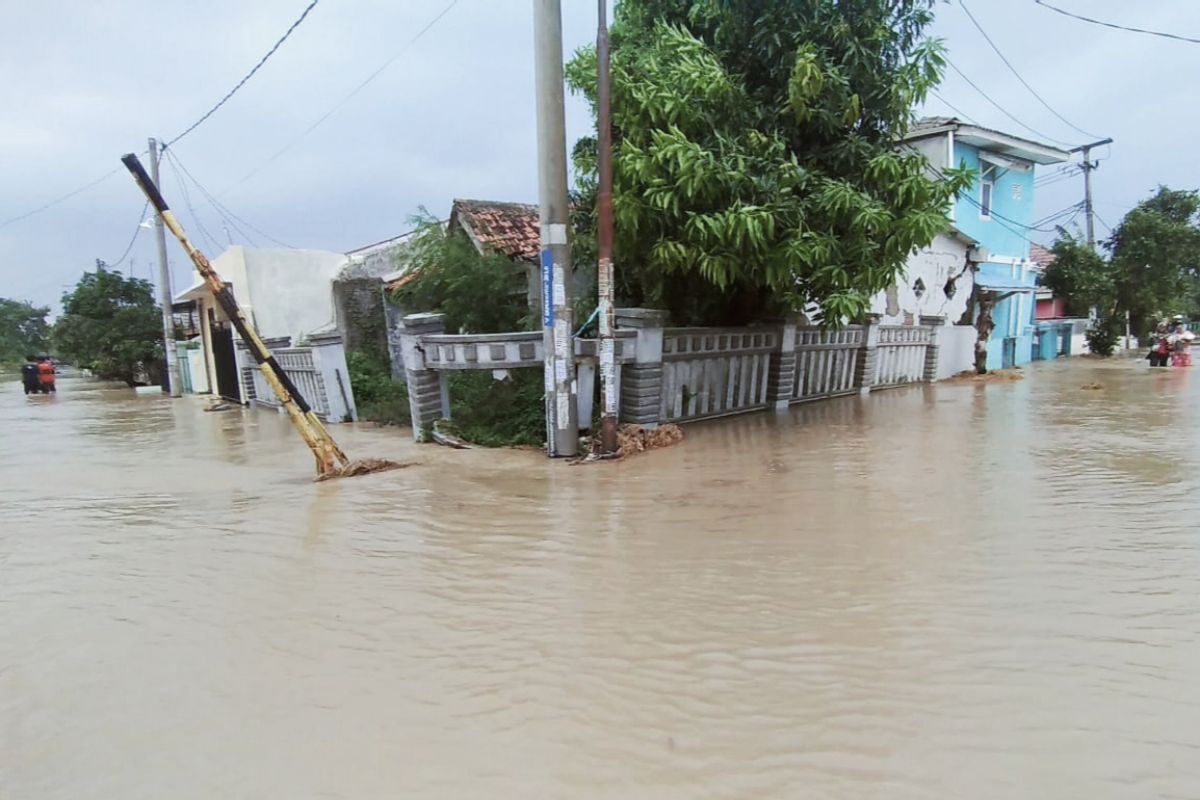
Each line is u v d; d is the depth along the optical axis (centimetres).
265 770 274
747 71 1059
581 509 634
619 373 960
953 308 2077
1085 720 282
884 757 265
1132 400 1302
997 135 2141
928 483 672
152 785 268
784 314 1215
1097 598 396
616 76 938
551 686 328
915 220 966
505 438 994
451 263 1271
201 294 2183
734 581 446
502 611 416
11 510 716
